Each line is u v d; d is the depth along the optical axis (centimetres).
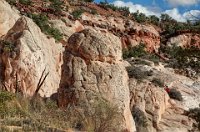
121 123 2081
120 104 2181
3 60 3131
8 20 4284
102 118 1823
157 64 6072
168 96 4091
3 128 1561
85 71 2233
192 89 4928
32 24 3556
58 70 4262
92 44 2273
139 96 3631
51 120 1800
